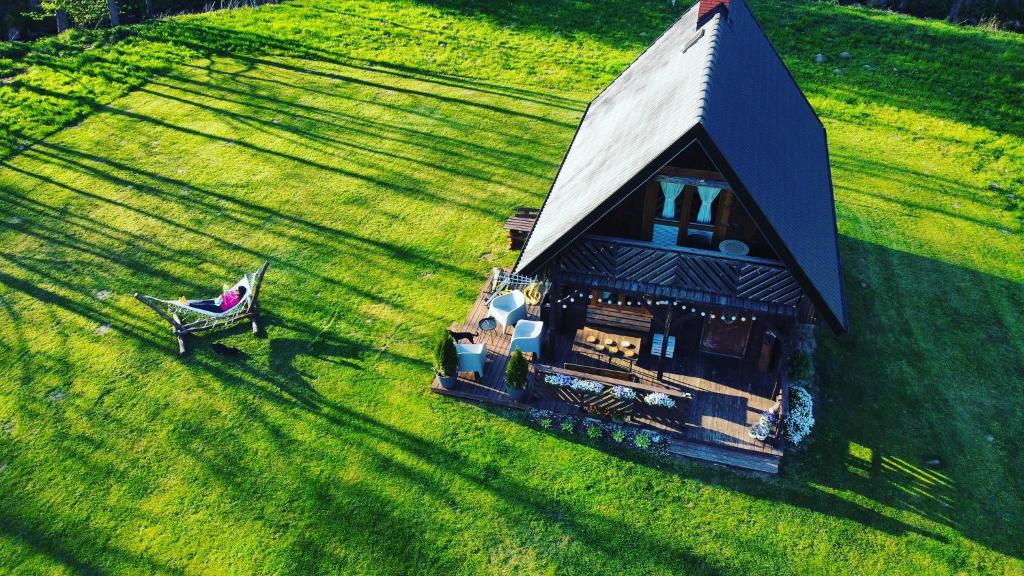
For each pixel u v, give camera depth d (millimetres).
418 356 18250
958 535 14359
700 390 16922
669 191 14891
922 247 22703
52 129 27500
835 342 19031
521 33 36094
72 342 18547
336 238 22500
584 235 15836
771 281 14594
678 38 19609
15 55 31922
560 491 15086
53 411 16656
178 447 15914
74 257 21406
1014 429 16703
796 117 19594
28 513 14555
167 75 31906
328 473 15383
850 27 35281
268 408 16828
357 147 27250
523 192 24750
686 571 13711
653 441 16000
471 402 17094
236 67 32812
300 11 38438
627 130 17016
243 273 20969
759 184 13820
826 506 14844
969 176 26156
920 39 34062
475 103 30266
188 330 18484
